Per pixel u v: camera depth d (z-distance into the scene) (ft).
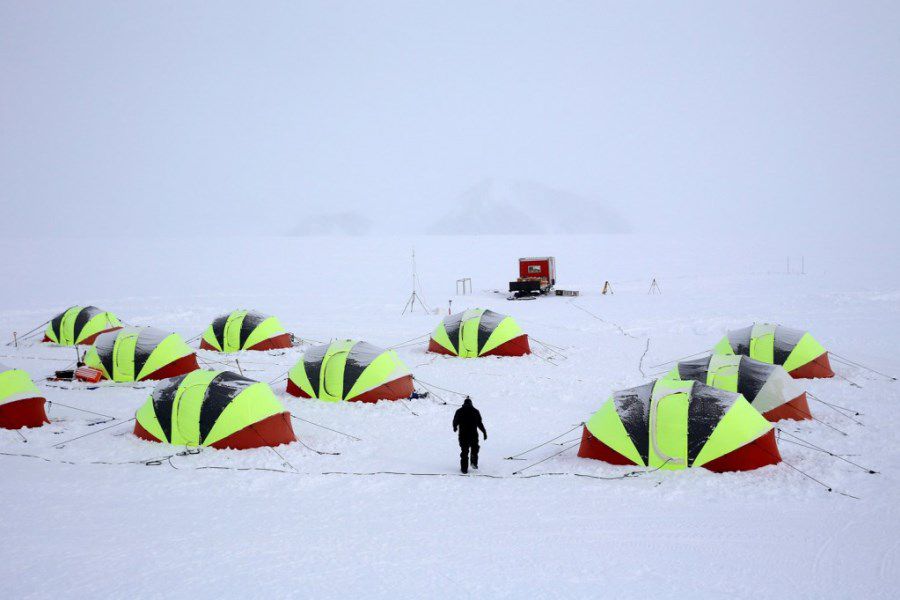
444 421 58.23
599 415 47.09
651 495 39.14
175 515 36.47
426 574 29.07
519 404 64.64
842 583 27.86
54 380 73.36
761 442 43.06
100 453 48.01
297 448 49.67
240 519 35.88
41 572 29.30
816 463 44.16
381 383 63.77
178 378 52.65
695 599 26.66
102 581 28.43
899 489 39.24
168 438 49.49
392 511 37.17
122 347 73.36
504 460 47.47
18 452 48.14
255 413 49.19
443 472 44.57
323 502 38.68
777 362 73.05
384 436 53.62
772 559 30.27
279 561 30.45
